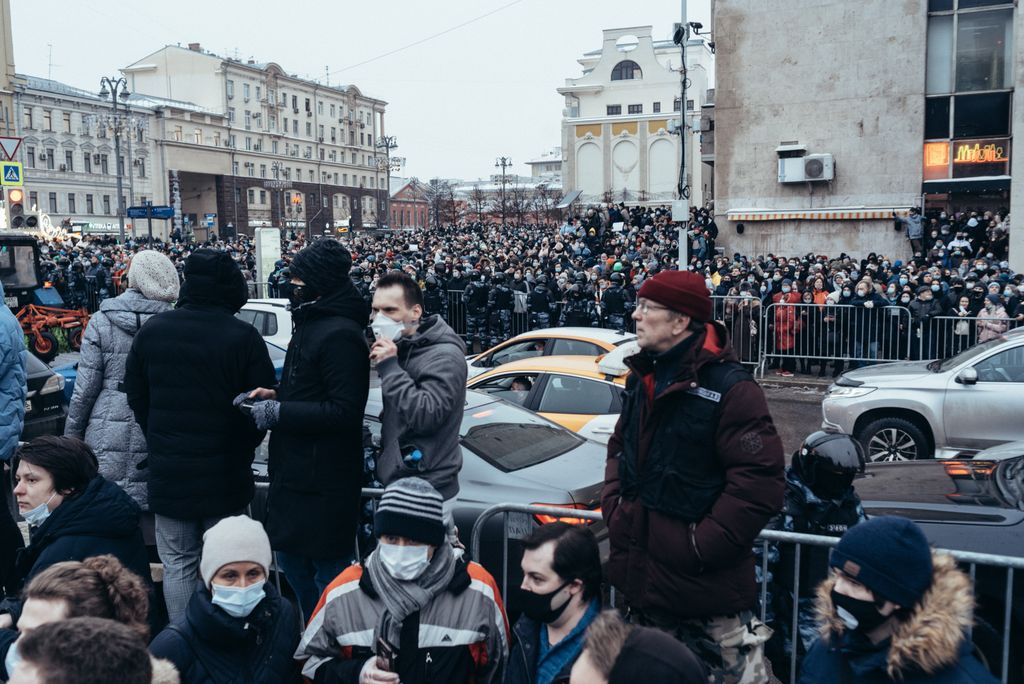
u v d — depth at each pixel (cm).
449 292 1903
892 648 225
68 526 350
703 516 284
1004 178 2323
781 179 2483
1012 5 2272
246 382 397
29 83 7625
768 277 1816
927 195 2539
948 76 2366
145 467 426
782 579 385
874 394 903
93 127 7862
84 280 2472
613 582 313
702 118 3203
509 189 10162
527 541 295
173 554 395
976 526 405
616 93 8156
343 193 11756
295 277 373
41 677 184
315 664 299
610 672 189
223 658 292
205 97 9588
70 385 947
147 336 390
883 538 227
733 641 293
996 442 852
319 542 368
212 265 396
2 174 1748
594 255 3094
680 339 292
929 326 1345
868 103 2417
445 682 288
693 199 7694
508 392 819
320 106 11225
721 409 281
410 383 351
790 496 388
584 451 565
